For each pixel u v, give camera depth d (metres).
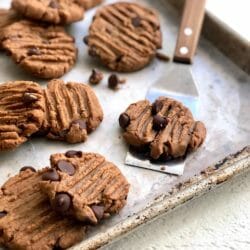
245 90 0.55
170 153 0.48
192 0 0.56
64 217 0.43
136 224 0.43
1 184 0.47
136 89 0.55
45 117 0.50
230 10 0.63
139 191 0.47
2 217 0.43
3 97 0.50
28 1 0.56
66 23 0.58
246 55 0.56
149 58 0.56
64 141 0.50
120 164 0.49
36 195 0.44
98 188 0.44
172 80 0.54
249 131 0.52
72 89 0.52
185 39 0.55
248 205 0.48
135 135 0.49
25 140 0.48
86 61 0.57
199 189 0.46
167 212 0.45
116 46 0.56
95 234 0.43
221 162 0.48
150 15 0.59
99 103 0.52
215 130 0.51
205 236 0.46
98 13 0.59
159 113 0.51
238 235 0.46
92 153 0.47
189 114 0.51
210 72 0.56
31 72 0.54
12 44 0.55
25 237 0.42
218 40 0.58
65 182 0.43
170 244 0.45
